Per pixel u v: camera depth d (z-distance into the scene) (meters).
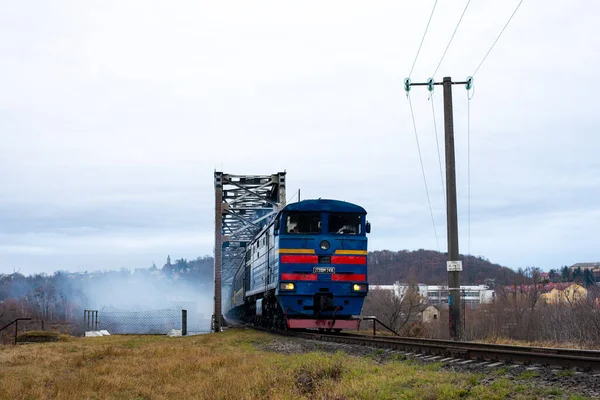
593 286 60.09
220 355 19.92
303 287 25.06
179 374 15.97
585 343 18.61
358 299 25.48
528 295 61.19
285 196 47.19
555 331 38.78
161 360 19.36
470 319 55.22
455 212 21.08
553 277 151.25
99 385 14.29
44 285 173.75
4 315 95.62
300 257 25.27
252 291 36.59
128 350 23.42
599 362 10.30
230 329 39.56
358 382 11.27
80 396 13.10
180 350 22.66
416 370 12.42
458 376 10.80
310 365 13.76
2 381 14.84
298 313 25.52
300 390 11.97
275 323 30.22
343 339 20.80
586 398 8.18
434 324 60.94
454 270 20.77
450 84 21.67
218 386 13.48
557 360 11.10
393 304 56.28
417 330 32.03
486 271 144.25
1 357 21.47
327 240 25.48
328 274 25.27
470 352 13.49
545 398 8.52
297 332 26.47
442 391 9.44
